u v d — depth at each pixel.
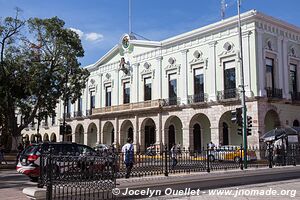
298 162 18.78
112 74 44.38
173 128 36.84
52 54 29.25
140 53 40.16
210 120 32.00
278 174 16.55
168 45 36.88
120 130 41.28
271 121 31.33
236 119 20.12
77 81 30.70
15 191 13.35
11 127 31.06
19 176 19.72
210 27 32.44
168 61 36.81
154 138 38.91
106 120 43.66
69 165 9.70
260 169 15.60
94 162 10.16
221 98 31.19
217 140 31.17
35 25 28.41
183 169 13.39
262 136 25.97
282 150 18.16
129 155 12.02
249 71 29.48
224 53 31.45
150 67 38.84
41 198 9.34
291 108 31.78
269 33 30.69
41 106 30.00
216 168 14.70
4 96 29.30
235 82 30.53
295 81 32.88
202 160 14.08
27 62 28.70
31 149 16.36
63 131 31.39
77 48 29.80
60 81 29.81
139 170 12.26
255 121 28.50
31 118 30.55
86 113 47.44
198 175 12.96
